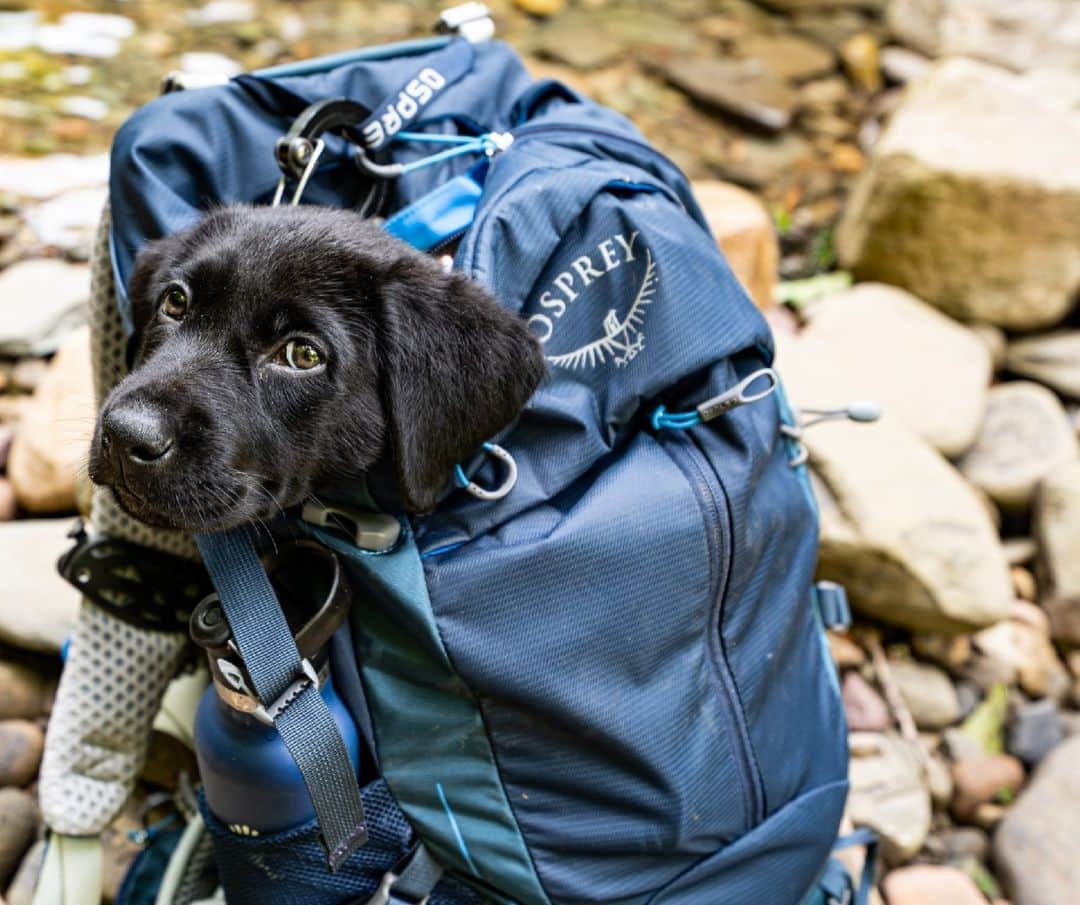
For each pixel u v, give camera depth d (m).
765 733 0.85
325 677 0.80
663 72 1.85
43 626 1.03
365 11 1.89
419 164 0.85
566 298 0.80
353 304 0.76
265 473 0.76
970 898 1.03
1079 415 1.39
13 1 1.76
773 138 1.77
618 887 0.82
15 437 1.17
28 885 0.94
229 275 0.76
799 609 0.88
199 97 0.84
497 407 0.76
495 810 0.80
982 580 1.14
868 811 1.06
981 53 1.89
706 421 0.82
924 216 1.42
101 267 0.87
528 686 0.78
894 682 1.16
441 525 0.79
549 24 1.93
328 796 0.76
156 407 0.73
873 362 1.31
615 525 0.79
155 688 0.90
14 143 1.50
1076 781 1.08
